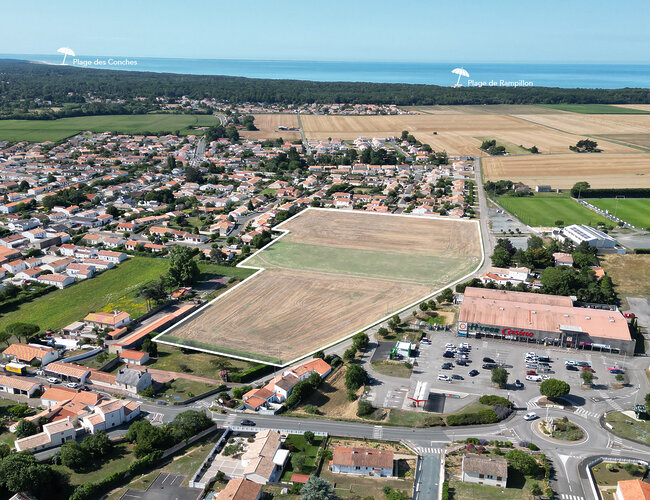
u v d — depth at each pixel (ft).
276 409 501.56
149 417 492.95
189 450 451.12
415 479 411.95
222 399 516.32
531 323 629.51
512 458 419.74
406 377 554.87
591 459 433.89
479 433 467.52
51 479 398.01
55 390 520.01
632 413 496.64
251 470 413.18
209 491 401.49
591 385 539.29
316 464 431.02
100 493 398.62
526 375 556.51
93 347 612.70
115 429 476.13
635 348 615.98
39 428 470.39
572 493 396.98
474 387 537.24
